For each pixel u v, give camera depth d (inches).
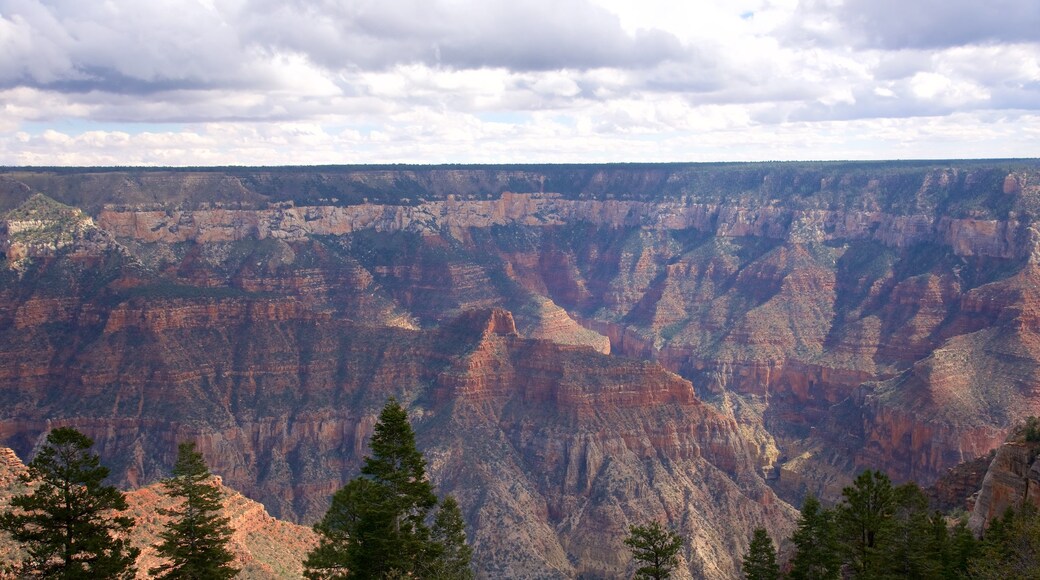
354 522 3609.7
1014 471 3735.2
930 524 3496.6
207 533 3373.5
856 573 3627.0
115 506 3166.8
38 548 3083.2
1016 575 3014.3
